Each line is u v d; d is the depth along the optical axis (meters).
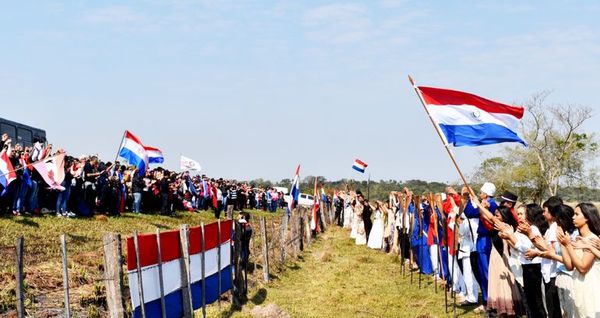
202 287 14.18
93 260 16.95
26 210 21.91
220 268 15.46
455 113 13.29
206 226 14.52
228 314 15.09
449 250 16.83
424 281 20.14
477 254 14.64
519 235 11.86
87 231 21.06
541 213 11.77
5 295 12.91
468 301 15.96
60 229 20.39
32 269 15.18
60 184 22.20
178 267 13.06
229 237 16.33
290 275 21.42
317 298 17.23
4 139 21.41
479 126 13.30
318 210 40.38
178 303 13.02
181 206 35.38
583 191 64.81
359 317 14.96
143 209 30.05
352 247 31.00
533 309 11.90
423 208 21.19
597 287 9.34
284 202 62.16
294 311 15.55
